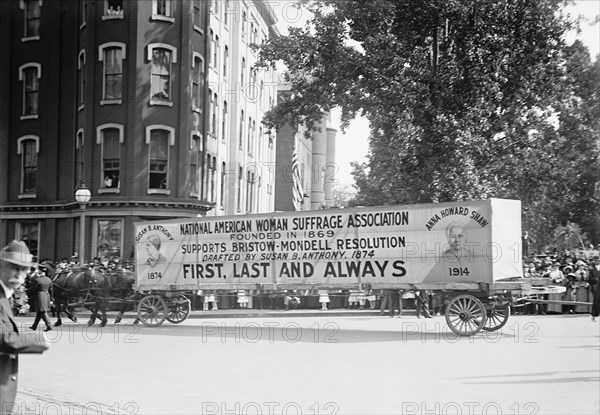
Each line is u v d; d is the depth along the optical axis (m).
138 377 12.70
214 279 23.41
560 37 37.19
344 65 35.78
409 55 36.06
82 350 16.84
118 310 30.58
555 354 15.35
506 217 19.91
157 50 36.59
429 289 20.12
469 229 19.67
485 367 13.52
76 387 11.69
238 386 11.63
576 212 38.47
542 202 37.38
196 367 13.88
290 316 27.88
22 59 38.47
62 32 38.19
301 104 37.09
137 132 35.75
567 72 37.06
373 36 36.31
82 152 36.62
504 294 19.73
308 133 38.09
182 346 17.59
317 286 21.72
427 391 11.02
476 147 33.09
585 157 37.19
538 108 37.12
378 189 37.00
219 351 16.47
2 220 37.66
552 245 42.25
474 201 19.66
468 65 35.22
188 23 37.38
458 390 11.09
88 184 35.84
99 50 36.28
